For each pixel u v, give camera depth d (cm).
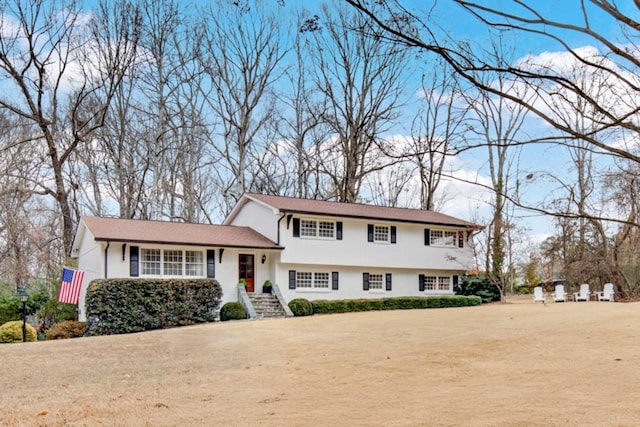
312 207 3225
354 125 3762
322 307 2988
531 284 4034
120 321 2503
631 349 1262
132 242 2678
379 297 3344
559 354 1259
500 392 945
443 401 902
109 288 2502
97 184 4094
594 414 772
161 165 4250
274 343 1712
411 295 3469
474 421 772
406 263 3403
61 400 1042
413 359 1303
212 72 4247
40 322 3359
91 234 2742
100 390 1130
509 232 3453
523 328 1748
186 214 4375
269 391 1044
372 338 1706
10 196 3238
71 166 3900
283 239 3052
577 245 3025
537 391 936
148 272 2761
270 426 795
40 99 3200
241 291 2914
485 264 3538
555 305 2753
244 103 4234
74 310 2989
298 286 3127
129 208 3966
